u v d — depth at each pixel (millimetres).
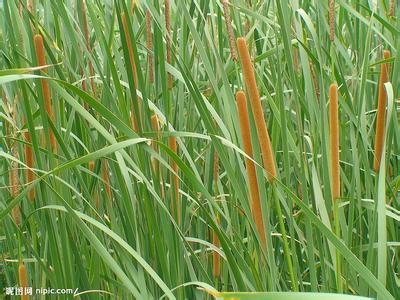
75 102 1029
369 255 1204
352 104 1484
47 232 1193
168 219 1184
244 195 1161
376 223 1215
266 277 1147
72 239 1228
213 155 1412
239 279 1104
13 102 1394
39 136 1549
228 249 1096
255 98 1040
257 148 1062
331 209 1190
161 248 1154
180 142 1257
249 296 722
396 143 1642
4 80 836
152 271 1021
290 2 1368
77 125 1416
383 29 1774
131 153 1360
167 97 1155
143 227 1249
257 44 1771
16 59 1230
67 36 1445
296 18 1442
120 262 1340
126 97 1382
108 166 1424
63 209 1082
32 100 1482
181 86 1444
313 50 1629
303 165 1163
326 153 1174
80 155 1448
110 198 1319
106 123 1350
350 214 1209
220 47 1474
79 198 1369
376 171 1275
